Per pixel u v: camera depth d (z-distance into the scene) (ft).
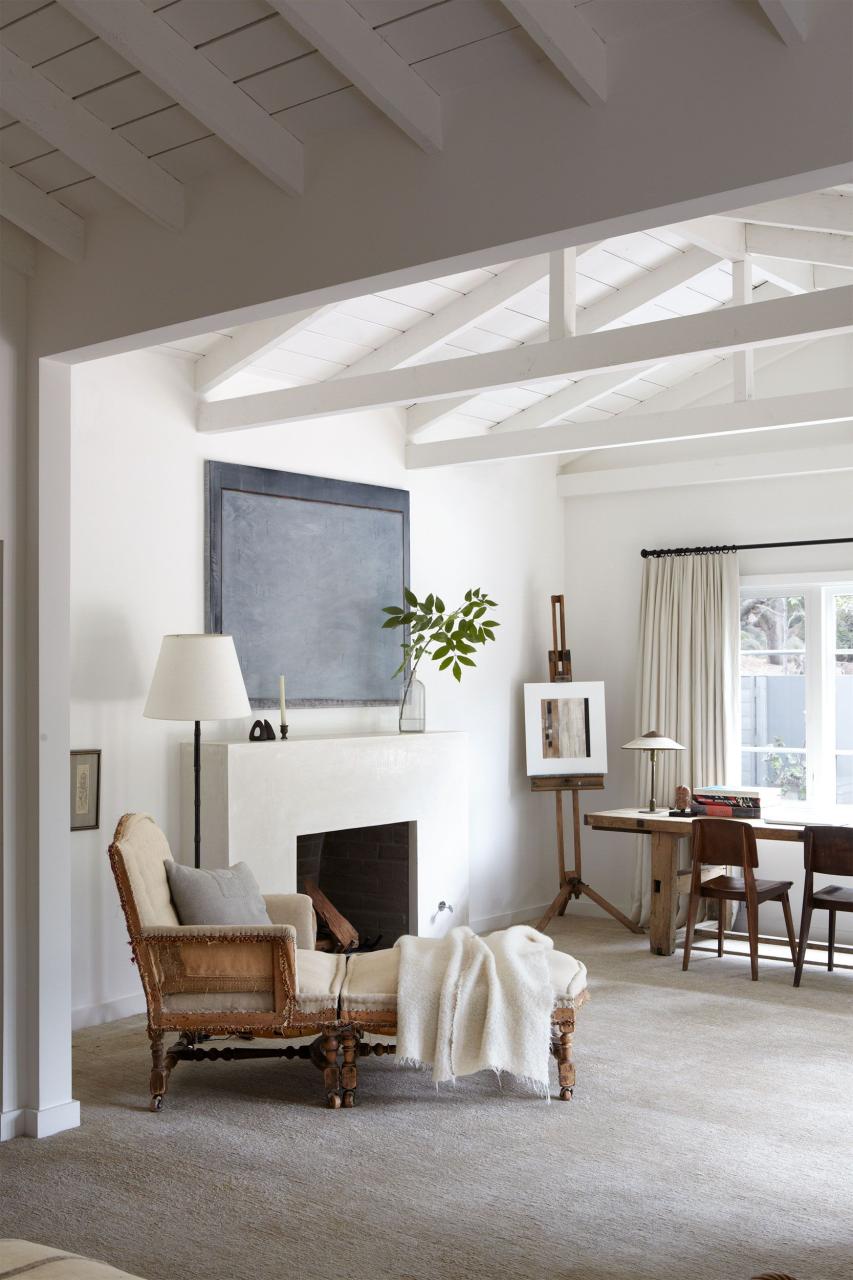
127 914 14.29
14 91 10.63
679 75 9.04
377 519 23.08
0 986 13.24
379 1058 16.26
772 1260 10.31
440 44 9.71
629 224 9.48
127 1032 17.52
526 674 26.58
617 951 22.74
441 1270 10.17
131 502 18.78
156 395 19.22
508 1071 14.11
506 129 9.91
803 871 23.88
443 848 22.80
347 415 22.61
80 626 17.99
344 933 21.27
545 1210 11.35
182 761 19.33
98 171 11.33
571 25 9.03
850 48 8.29
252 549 20.63
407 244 10.46
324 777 20.27
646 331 15.47
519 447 22.45
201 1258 10.41
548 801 27.12
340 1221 11.14
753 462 24.17
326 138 11.00
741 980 20.43
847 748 24.03
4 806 13.32
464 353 22.18
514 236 9.84
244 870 16.08
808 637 24.27
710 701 24.68
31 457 13.57
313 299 11.37
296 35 9.85
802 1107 14.16
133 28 9.60
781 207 17.54
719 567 24.77
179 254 12.14
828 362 23.80
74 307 13.16
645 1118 13.80
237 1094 14.84
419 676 23.86
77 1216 11.27
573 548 27.30
